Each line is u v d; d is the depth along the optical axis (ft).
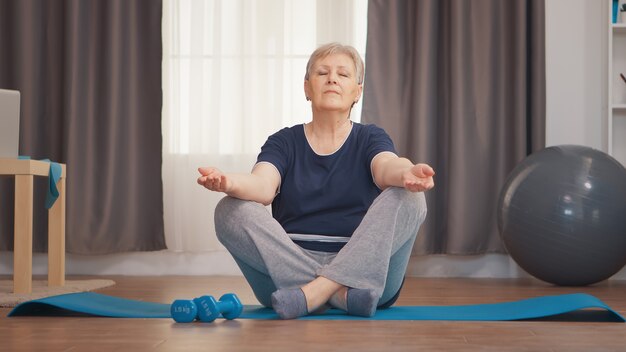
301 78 13.42
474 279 12.87
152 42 13.37
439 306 7.64
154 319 6.44
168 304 7.69
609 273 11.32
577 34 13.69
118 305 7.36
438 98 13.46
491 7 13.15
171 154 13.47
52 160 13.48
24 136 13.30
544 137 13.03
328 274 6.47
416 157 13.06
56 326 6.03
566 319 6.57
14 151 9.34
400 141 13.20
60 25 13.51
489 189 13.21
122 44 13.30
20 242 9.16
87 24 13.35
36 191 13.30
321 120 7.39
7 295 8.94
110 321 6.33
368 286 6.51
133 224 13.28
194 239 13.33
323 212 7.20
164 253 13.62
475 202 13.14
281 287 6.64
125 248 13.26
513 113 13.17
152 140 13.39
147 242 13.34
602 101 13.60
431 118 13.10
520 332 5.77
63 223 10.45
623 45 13.79
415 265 13.60
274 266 6.61
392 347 5.03
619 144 13.75
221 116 13.41
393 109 13.16
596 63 13.66
